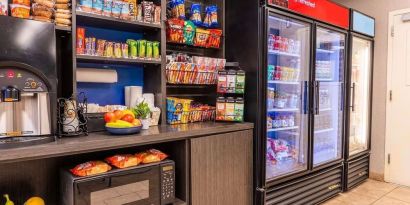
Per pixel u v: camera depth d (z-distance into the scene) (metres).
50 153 1.42
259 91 2.39
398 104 3.59
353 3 3.97
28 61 1.46
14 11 1.58
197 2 2.81
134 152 2.07
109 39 2.26
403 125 3.56
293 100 2.94
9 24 1.41
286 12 2.49
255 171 2.41
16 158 1.32
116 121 1.83
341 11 3.13
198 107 2.46
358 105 3.80
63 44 1.96
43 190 1.79
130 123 1.83
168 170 1.87
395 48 3.60
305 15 2.66
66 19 1.80
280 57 3.04
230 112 2.40
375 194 3.29
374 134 3.81
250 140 2.38
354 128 3.78
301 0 2.61
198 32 2.46
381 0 3.70
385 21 3.67
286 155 2.95
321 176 2.99
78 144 1.51
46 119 1.52
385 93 3.70
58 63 1.99
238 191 2.29
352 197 3.20
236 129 2.26
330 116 3.42
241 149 2.31
